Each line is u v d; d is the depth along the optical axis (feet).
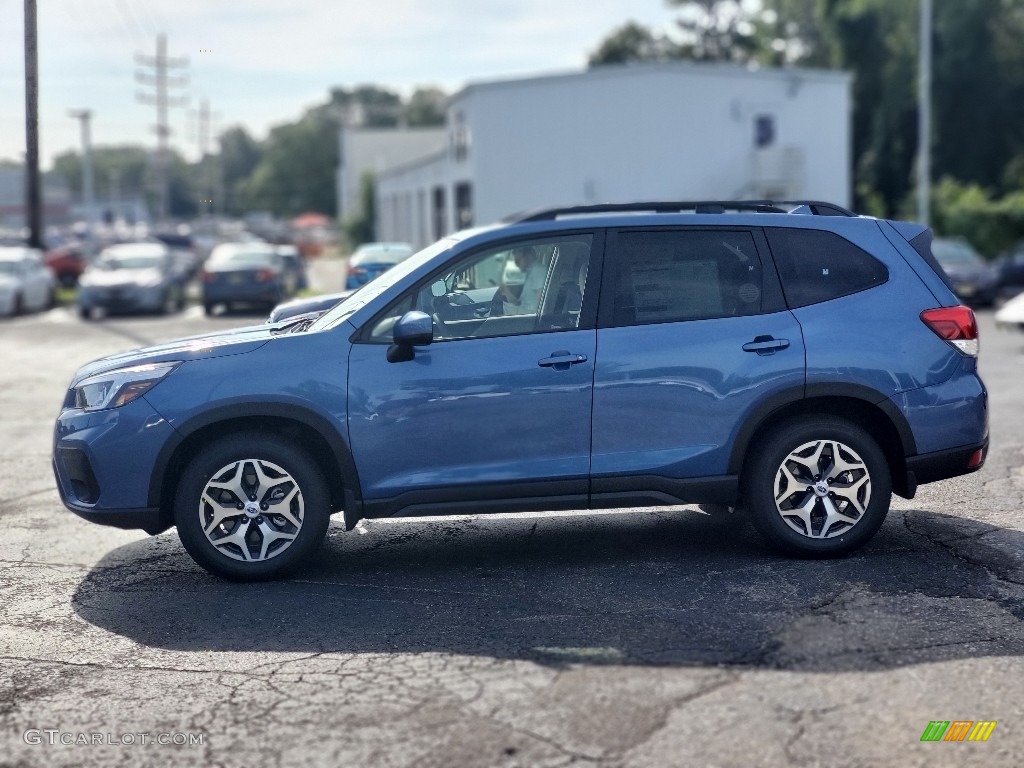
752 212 21.15
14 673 16.55
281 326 22.25
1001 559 20.63
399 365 20.03
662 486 20.31
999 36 163.63
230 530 20.44
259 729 14.26
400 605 19.08
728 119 119.34
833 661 15.81
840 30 173.88
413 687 15.40
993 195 160.56
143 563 22.33
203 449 20.26
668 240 20.72
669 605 18.51
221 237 203.41
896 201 166.71
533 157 117.39
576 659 16.20
